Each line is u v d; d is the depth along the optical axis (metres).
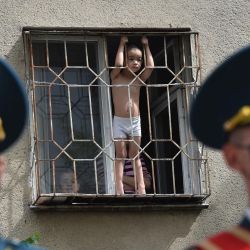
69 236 27.02
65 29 28.16
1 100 15.21
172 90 28.64
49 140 27.52
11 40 27.98
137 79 28.22
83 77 28.16
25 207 26.98
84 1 28.59
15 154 27.20
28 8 28.30
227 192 28.00
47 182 27.28
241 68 15.08
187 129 28.33
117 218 27.34
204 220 27.73
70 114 27.77
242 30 29.19
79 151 27.67
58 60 28.12
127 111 27.98
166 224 27.56
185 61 28.72
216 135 15.28
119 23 28.61
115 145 27.88
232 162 14.73
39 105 27.72
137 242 27.28
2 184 27.00
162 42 28.81
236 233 14.35
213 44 28.95
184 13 29.00
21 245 14.85
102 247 27.16
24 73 27.81
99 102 28.11
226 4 29.28
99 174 27.67
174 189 27.56
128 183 27.83
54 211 27.06
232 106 15.15
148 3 28.88
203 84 15.17
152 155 28.38
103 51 28.31
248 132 14.61
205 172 28.08
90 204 27.14
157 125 28.53
